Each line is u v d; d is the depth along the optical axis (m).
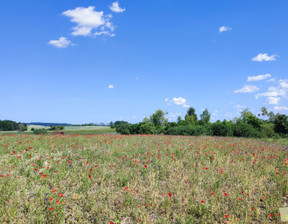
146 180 7.50
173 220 5.41
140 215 5.43
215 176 8.12
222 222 5.39
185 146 13.39
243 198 6.43
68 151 10.66
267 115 42.22
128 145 13.01
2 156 9.24
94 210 5.48
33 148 10.89
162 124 43.44
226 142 16.83
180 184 7.21
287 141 23.03
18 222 4.71
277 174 8.41
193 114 76.19
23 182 6.51
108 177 7.44
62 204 5.52
